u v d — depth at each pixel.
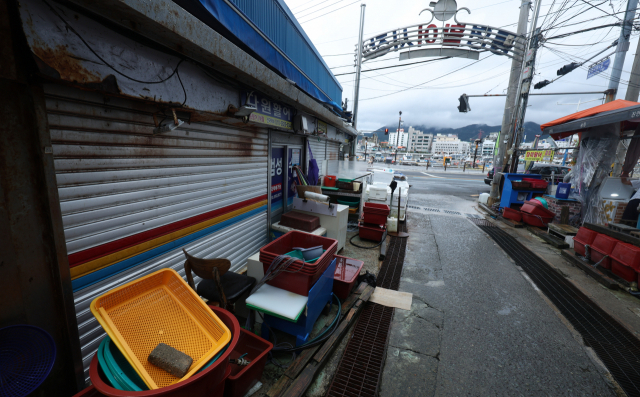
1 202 1.38
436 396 2.30
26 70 1.39
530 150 10.03
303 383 2.21
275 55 3.86
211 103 2.68
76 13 1.45
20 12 1.22
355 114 13.03
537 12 8.97
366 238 6.11
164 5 1.59
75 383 1.83
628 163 6.31
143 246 2.41
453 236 6.87
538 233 6.90
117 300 1.62
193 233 3.03
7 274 1.43
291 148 5.72
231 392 1.93
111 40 1.66
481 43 10.38
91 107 1.85
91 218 1.94
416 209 10.03
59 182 1.71
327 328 2.91
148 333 1.57
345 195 6.71
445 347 2.90
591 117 6.04
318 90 6.16
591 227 5.17
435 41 10.98
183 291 1.81
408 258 5.32
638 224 5.40
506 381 2.48
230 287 2.50
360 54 12.52
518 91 9.79
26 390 1.21
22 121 1.44
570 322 3.39
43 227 1.59
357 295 3.62
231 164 3.63
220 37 2.18
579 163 7.30
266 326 2.70
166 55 2.08
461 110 12.81
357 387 2.36
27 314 1.54
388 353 2.79
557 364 2.70
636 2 8.98
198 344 1.57
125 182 2.17
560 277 4.64
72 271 1.84
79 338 1.87
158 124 2.21
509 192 8.84
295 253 2.90
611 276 4.46
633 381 2.52
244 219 4.06
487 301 3.85
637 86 9.28
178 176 2.73
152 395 1.21
